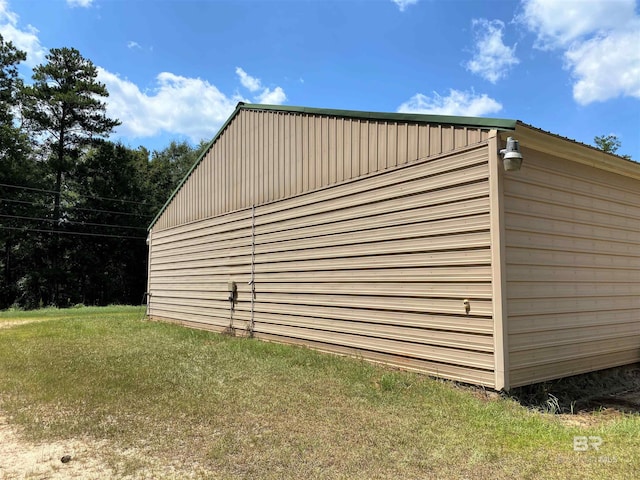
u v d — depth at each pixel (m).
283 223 8.05
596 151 5.34
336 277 6.71
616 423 3.67
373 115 6.08
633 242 6.36
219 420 3.70
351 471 2.70
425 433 3.33
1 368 6.01
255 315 8.76
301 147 7.68
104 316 15.17
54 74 25.95
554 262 5.07
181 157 37.25
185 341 8.38
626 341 6.01
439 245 5.11
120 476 2.70
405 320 5.51
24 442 3.31
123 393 4.59
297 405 4.07
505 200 4.59
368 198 6.19
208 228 10.74
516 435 3.30
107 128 27.69
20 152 24.53
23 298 25.77
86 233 27.02
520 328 4.59
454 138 5.01
